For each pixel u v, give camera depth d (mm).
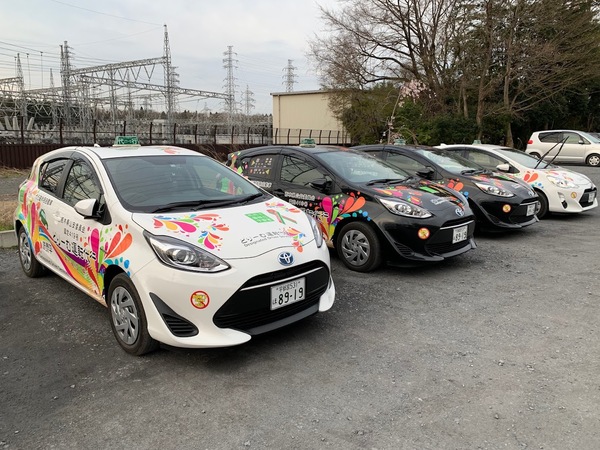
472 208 6922
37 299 4496
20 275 5238
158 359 3316
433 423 2531
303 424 2547
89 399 2830
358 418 2592
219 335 3018
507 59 23281
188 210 3549
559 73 22688
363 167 5867
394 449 2328
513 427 2482
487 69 23391
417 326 3793
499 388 2859
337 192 5414
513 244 6641
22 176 15602
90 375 3109
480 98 24000
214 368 3174
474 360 3213
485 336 3584
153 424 2576
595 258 5793
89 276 3734
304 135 38781
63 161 4500
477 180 7008
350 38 25547
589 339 3496
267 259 3162
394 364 3180
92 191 3836
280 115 41781
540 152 20078
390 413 2629
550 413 2596
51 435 2496
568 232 7406
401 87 21562
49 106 47062
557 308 4125
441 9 23250
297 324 3863
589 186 8477
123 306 3369
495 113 24219
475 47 23125
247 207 3756
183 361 3281
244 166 6480
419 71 25359
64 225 4043
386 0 23828
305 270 3414
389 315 4023
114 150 4320
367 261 5148
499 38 22641
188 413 2670
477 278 5035
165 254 3047
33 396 2869
